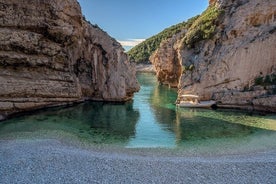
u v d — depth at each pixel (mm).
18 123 27672
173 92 58875
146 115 33781
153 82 83938
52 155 18000
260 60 36375
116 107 39031
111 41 43500
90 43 42156
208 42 41594
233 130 26969
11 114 30391
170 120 31344
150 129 27500
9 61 30297
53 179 14516
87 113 34094
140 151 20828
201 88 39719
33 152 18594
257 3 37781
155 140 23953
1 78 29312
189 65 43562
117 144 22594
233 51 37875
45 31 34062
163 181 14594
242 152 20641
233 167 16531
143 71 148625
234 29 38875
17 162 16594
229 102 37375
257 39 36562
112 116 32969
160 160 17844
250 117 32312
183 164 16969
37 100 33656
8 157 17594
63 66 37625
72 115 32625
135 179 14766
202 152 20750
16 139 22234
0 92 28984
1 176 14711
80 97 41062
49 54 34875
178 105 40344
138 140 23891
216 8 44688
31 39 32375
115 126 28391
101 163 16891
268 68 36031
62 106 37406
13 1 30812
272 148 21500
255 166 16672
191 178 14992
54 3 33906
